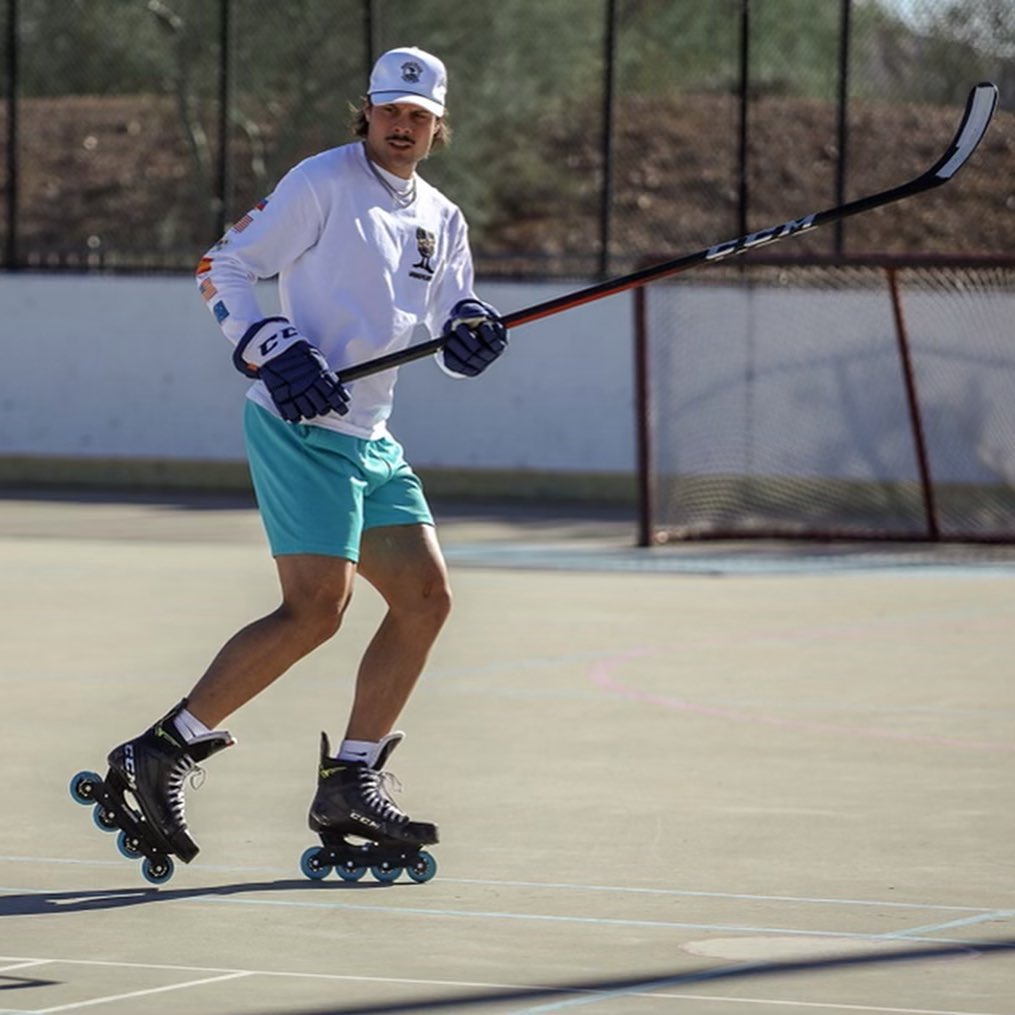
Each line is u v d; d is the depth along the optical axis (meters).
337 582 14.02
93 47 73.25
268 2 67.62
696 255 15.04
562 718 21.72
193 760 14.00
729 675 24.97
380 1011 10.64
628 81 77.50
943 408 50.41
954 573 38.19
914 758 19.53
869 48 71.06
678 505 49.91
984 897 13.77
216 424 55.44
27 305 56.25
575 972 11.55
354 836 14.90
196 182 69.50
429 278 14.64
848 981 11.38
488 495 54.28
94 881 14.12
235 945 12.24
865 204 15.32
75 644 27.02
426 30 69.12
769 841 15.67
